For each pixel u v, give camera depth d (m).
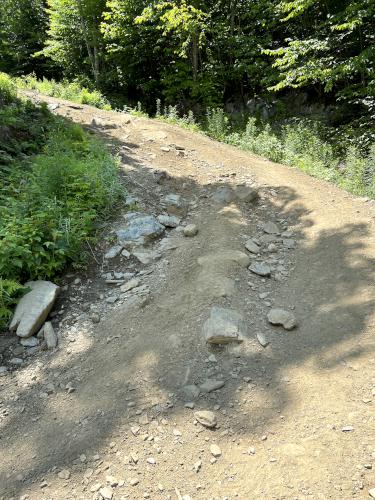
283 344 3.66
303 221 5.80
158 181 6.89
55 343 3.93
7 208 5.03
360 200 6.34
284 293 4.36
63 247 4.75
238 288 4.41
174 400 3.20
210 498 2.50
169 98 16.36
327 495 2.41
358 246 4.92
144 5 16.25
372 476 2.48
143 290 4.53
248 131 10.45
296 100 14.30
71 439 2.99
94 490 2.62
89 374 3.58
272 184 7.15
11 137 7.25
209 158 8.50
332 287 4.30
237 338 3.65
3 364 3.75
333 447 2.69
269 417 2.98
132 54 18.00
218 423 2.98
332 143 10.78
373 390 3.07
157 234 5.50
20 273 4.56
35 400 3.38
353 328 3.69
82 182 5.72
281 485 2.51
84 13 19.08
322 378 3.24
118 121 10.24
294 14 12.43
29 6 25.30
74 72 21.92
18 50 25.14
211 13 15.91
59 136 7.51
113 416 3.13
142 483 2.63
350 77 11.77
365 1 10.19
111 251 5.14
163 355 3.63
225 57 16.36
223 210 6.17
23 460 2.89
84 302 4.46
